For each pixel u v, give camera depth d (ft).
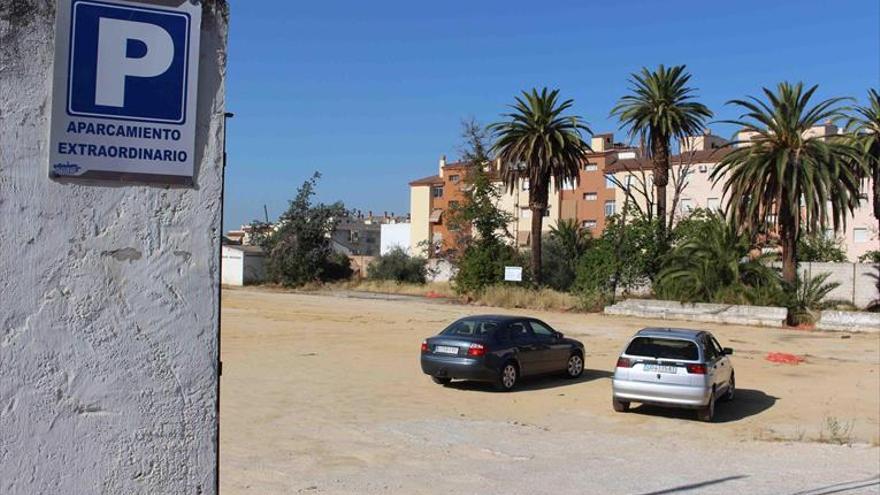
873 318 109.40
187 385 9.78
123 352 9.48
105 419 9.37
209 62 10.06
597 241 144.97
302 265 227.81
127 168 9.56
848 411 51.96
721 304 122.93
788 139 122.62
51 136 9.22
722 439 41.65
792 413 50.93
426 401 50.60
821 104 122.31
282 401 47.83
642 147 160.76
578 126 162.20
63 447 9.17
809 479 30.55
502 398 53.26
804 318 117.91
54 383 9.15
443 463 32.73
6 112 9.06
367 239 400.67
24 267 9.08
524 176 168.25
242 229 408.26
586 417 47.44
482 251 165.68
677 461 34.63
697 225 137.18
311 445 35.55
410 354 74.69
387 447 35.81
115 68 9.55
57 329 9.19
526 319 60.90
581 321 120.47
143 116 9.66
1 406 8.92
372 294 196.44
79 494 9.21
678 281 129.08
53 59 9.29
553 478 30.12
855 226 223.51
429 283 216.13
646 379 47.57
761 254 136.26
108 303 9.43
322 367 64.13
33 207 9.16
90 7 9.46
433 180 315.37
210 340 9.95
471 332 57.31
